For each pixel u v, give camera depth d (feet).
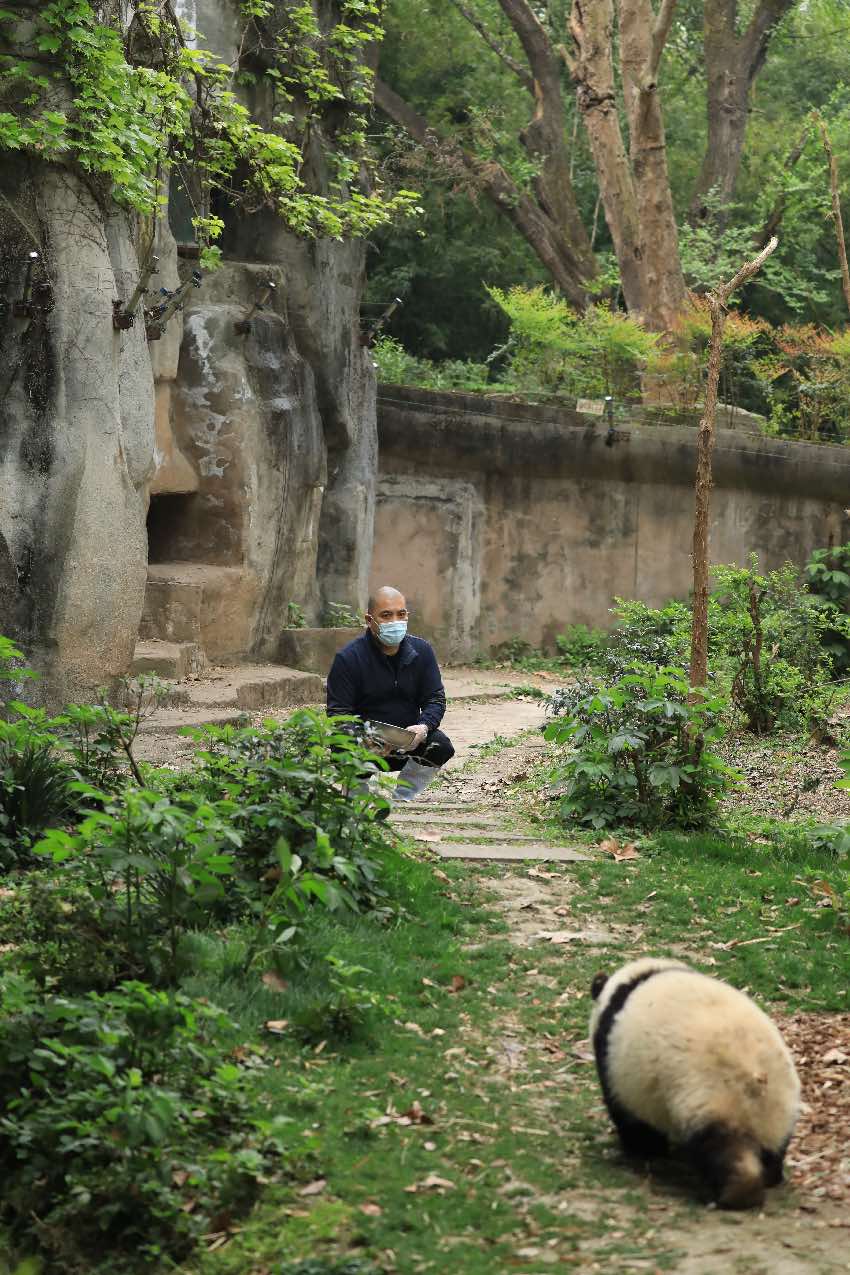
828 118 108.68
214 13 52.08
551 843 29.84
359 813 24.07
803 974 22.08
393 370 72.90
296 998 19.60
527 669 68.74
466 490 68.69
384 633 28.66
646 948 23.36
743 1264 12.91
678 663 45.11
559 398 72.79
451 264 97.96
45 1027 16.37
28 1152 15.03
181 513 52.75
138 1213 14.30
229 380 52.65
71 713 26.71
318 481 57.21
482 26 93.15
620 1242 13.65
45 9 33.91
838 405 81.87
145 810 18.65
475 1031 19.63
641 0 79.61
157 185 38.17
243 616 52.70
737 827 31.73
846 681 65.98
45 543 35.09
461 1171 15.43
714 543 74.90
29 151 34.60
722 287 31.40
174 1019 16.42
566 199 92.17
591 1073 18.31
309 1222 14.30
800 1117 16.72
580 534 71.92
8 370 35.06
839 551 74.49
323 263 57.67
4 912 20.75
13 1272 13.70
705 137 111.55
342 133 60.44
